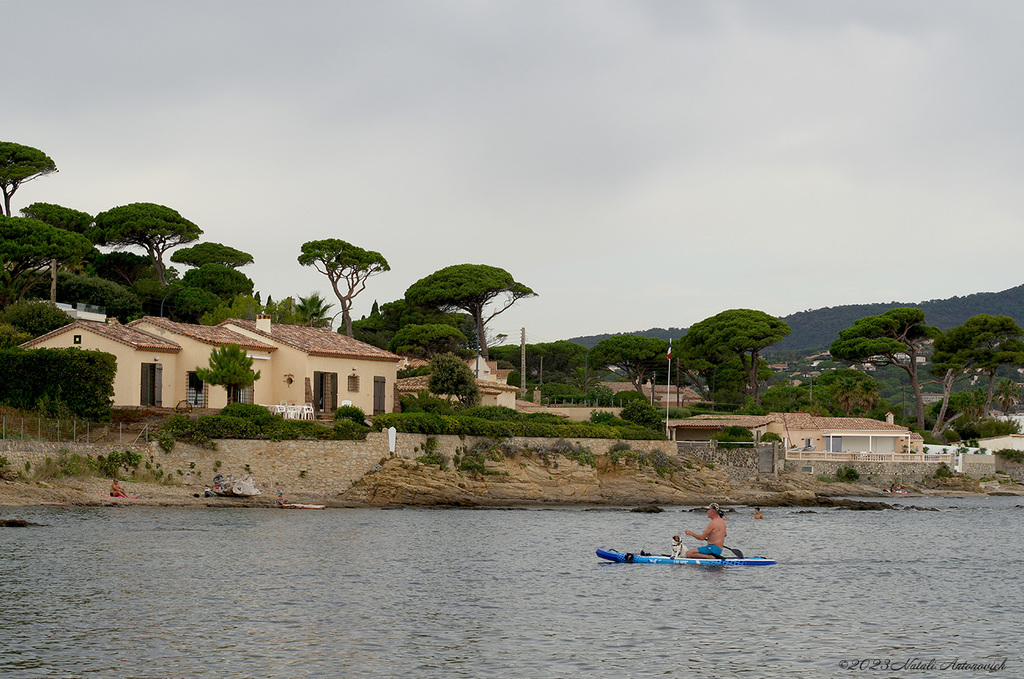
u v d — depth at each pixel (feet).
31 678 81.56
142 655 89.15
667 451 324.60
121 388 241.96
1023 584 143.33
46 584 117.19
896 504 328.90
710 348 492.54
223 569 132.05
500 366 552.82
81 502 192.95
